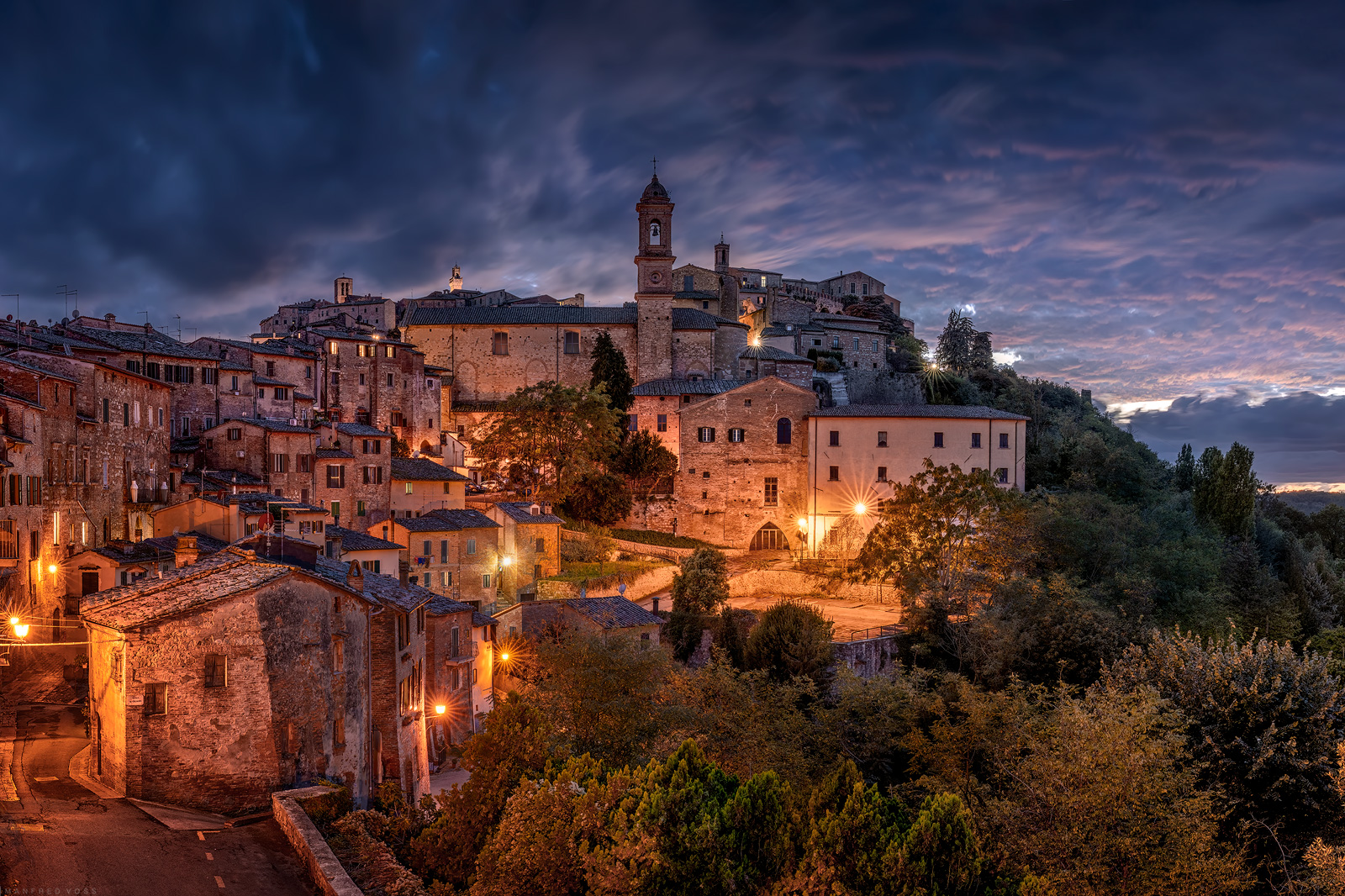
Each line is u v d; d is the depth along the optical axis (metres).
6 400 39.09
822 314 130.62
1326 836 33.94
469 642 51.84
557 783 24.44
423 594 37.94
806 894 22.67
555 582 68.94
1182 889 28.23
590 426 84.31
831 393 108.06
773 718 43.66
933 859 22.98
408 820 27.00
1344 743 32.66
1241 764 35.59
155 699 26.31
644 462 89.06
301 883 22.12
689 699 43.91
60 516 43.88
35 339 57.12
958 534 62.75
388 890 21.86
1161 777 30.84
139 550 44.91
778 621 56.88
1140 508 88.56
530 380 103.81
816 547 86.69
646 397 93.75
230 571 28.28
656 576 76.44
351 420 89.56
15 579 38.78
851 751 43.06
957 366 132.75
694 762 25.66
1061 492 86.81
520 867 22.42
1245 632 65.38
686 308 110.69
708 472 90.81
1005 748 37.03
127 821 24.39
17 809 24.72
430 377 95.88
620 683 40.00
